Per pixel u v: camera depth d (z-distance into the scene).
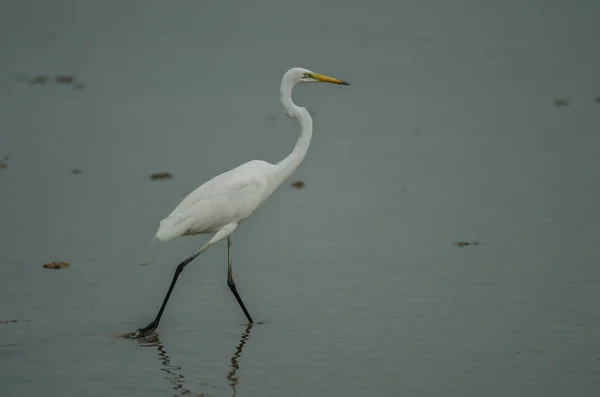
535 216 16.12
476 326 11.22
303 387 9.65
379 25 48.75
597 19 46.62
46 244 15.14
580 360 10.11
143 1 59.94
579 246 14.27
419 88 31.12
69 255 14.56
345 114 27.16
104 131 24.88
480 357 10.28
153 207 17.38
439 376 9.80
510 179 18.89
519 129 23.91
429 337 10.93
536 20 47.50
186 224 11.37
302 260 14.18
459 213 16.58
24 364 10.40
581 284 12.55
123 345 10.99
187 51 41.34
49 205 17.61
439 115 26.38
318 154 22.02
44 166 20.89
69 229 16.00
